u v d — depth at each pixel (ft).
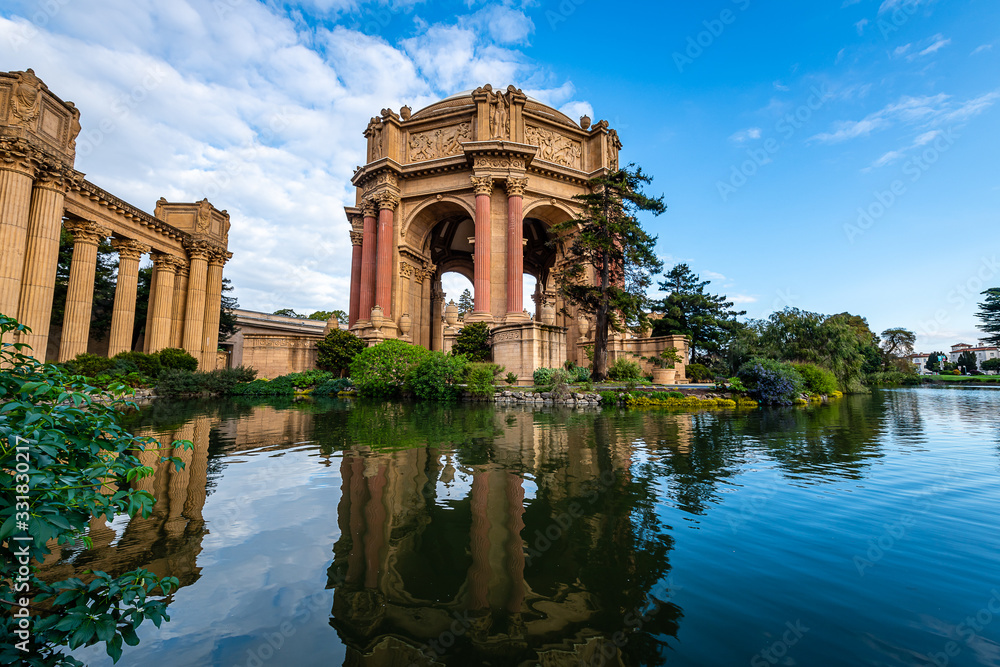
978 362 339.98
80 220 86.07
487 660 9.48
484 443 35.47
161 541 15.80
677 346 110.01
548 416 55.36
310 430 42.06
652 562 14.48
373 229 140.05
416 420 50.52
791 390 78.79
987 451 33.45
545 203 134.92
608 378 95.30
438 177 134.62
